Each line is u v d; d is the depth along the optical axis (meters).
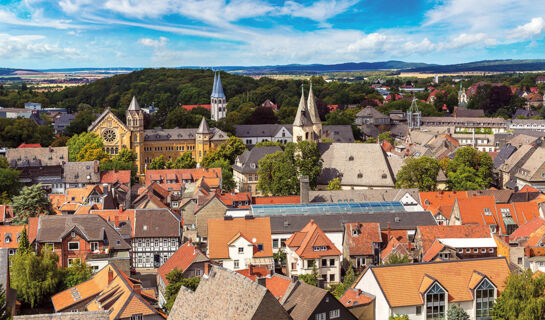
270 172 172.38
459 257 118.12
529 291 85.56
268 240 118.81
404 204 153.12
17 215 139.62
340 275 116.12
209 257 115.06
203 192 157.25
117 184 185.50
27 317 71.50
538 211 142.88
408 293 87.31
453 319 86.31
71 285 102.12
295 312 79.19
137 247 129.12
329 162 180.50
